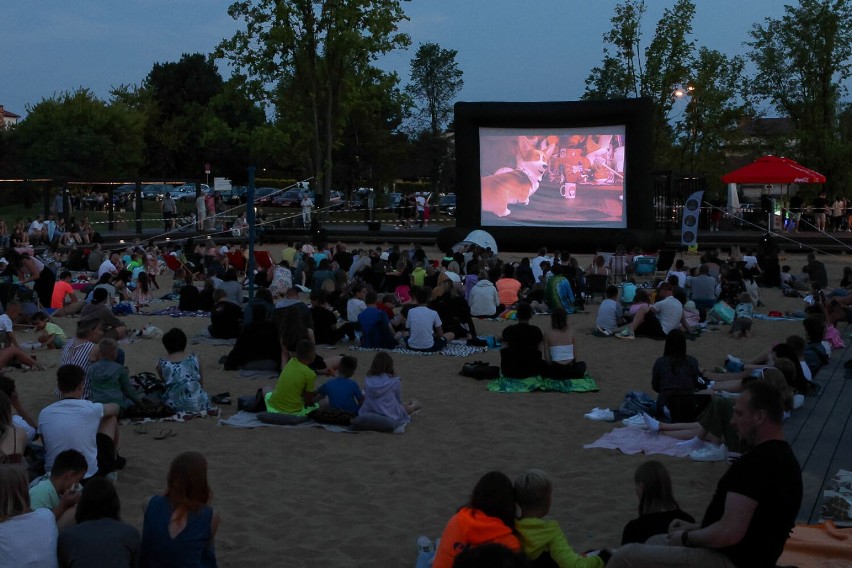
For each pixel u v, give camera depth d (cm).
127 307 1881
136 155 6147
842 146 4184
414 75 8019
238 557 659
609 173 3005
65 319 1800
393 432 997
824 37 4241
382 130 6088
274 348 1302
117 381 923
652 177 2986
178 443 950
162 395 1062
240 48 4384
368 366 1359
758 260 2442
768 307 2039
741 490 420
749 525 420
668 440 941
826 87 4272
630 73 4481
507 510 513
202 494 534
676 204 3466
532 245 3086
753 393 429
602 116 2970
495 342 1534
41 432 745
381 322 1478
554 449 941
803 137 4212
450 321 1545
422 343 1464
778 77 4344
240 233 3716
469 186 3127
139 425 1004
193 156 7306
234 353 1311
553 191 3064
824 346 1359
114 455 815
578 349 1509
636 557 454
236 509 761
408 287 1977
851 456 848
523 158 3077
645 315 1616
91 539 501
